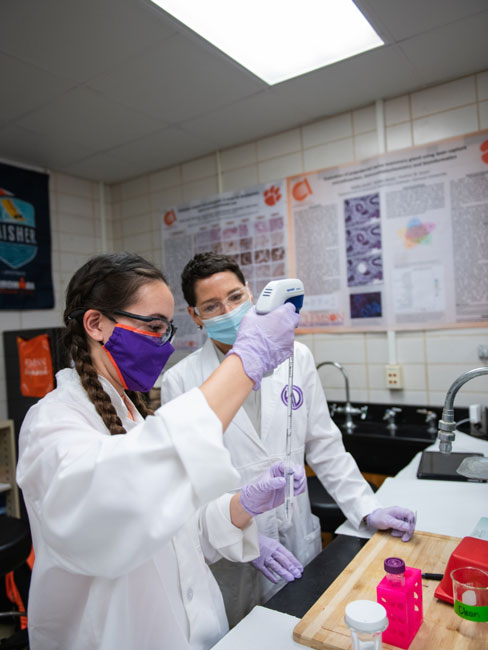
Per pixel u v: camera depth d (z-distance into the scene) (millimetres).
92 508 568
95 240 3430
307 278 2689
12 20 1645
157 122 2529
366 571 923
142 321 774
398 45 1931
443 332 2316
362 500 1214
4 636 2035
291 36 1846
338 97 2361
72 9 1604
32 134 2604
